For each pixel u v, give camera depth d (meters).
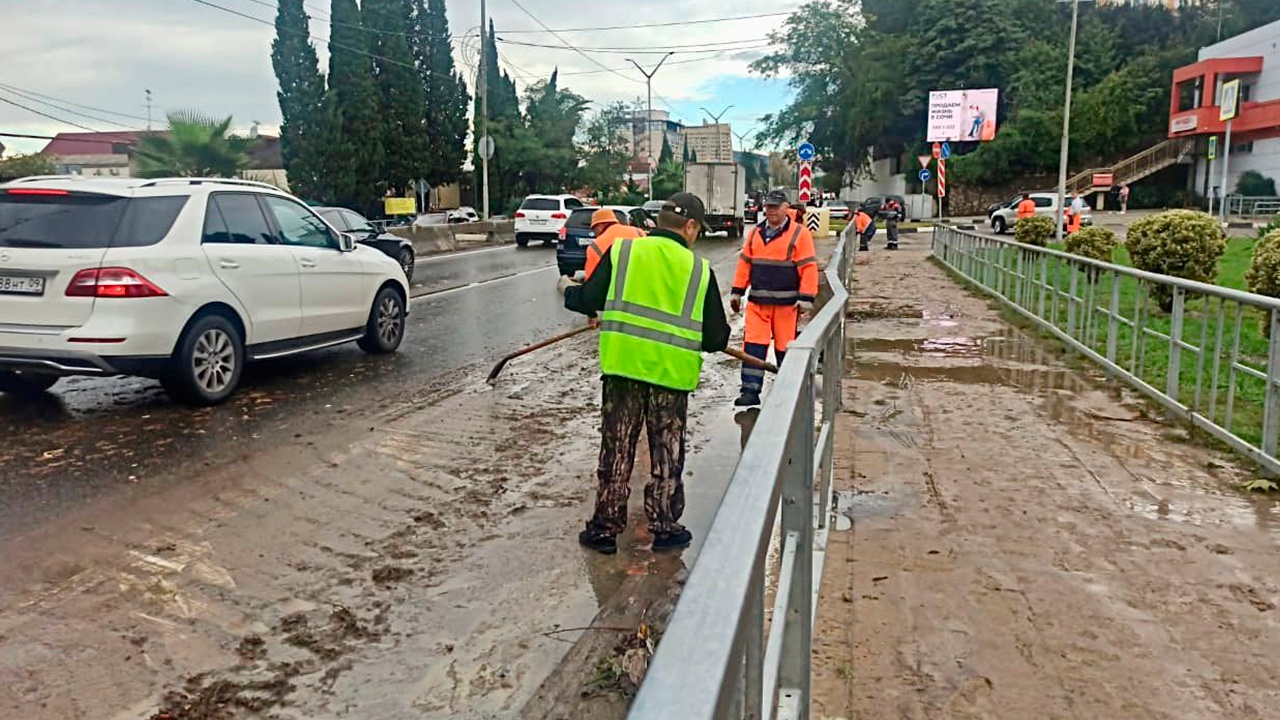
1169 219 11.84
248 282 8.07
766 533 1.47
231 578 4.41
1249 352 9.16
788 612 2.55
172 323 7.30
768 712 2.07
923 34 61.00
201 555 4.67
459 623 4.02
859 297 15.97
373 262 10.04
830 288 6.62
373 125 46.44
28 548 4.71
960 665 3.39
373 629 3.95
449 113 54.41
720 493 5.73
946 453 6.14
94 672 3.55
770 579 3.75
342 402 8.02
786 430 2.00
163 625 3.93
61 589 4.25
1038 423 6.93
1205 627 3.67
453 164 54.72
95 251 7.00
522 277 19.61
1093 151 58.38
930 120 57.44
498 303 15.08
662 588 4.38
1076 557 4.38
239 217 8.24
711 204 38.41
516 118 58.44
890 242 30.59
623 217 15.62
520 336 11.77
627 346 4.67
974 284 17.53
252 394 8.26
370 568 4.56
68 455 6.30
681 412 4.82
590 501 5.57
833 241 34.75
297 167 45.16
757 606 1.57
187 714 3.29
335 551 4.76
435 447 6.68
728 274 20.61
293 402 7.98
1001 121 60.03
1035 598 3.94
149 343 7.16
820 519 4.54
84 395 8.09
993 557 4.38
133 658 3.66
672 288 4.70
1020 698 3.18
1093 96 57.53
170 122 32.53
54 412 7.47
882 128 62.25
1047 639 3.58
